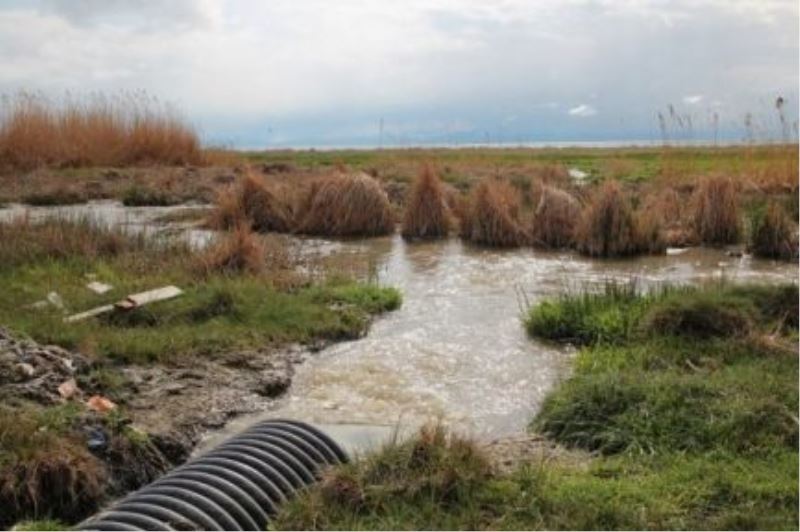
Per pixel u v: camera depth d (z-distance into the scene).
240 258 11.80
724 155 26.19
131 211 19.31
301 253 14.21
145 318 9.48
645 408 6.48
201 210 18.97
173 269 11.62
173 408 7.20
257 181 16.81
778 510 5.14
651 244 14.17
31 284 10.80
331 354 8.81
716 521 5.03
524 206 17.70
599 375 7.22
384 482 5.32
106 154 27.52
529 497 5.23
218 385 7.72
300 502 5.17
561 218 14.94
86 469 5.79
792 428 6.15
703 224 15.06
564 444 6.39
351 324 9.52
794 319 8.91
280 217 16.55
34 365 7.27
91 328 8.88
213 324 9.27
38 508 5.56
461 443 5.67
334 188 16.44
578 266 13.19
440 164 26.20
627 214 14.23
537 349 8.82
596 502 5.18
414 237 15.99
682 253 14.25
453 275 12.53
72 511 5.65
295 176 22.47
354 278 11.88
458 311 10.40
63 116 27.98
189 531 4.77
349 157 34.00
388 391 7.72
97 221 15.67
